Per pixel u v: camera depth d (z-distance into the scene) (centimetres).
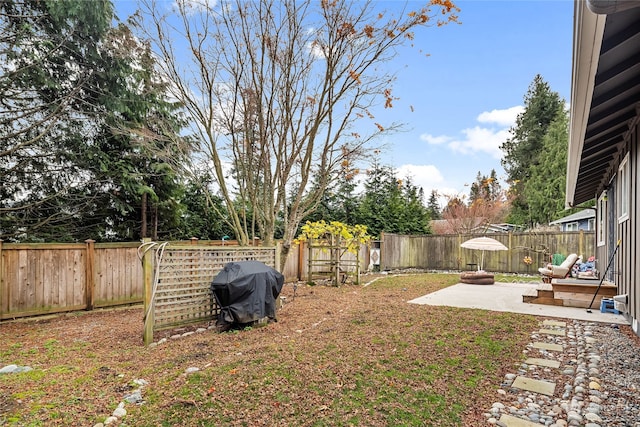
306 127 710
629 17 248
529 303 677
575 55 265
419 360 355
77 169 838
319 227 967
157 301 457
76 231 867
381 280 1112
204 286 521
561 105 2525
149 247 448
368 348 393
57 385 305
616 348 400
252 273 510
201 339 455
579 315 570
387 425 236
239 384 298
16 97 735
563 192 2211
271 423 239
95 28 790
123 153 892
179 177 904
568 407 263
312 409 257
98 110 828
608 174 759
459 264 1477
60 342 450
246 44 648
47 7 725
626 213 522
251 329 497
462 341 422
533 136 2692
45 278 596
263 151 679
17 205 791
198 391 285
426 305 660
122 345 435
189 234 1193
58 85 773
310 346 402
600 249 934
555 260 1112
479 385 300
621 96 384
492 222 2409
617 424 238
